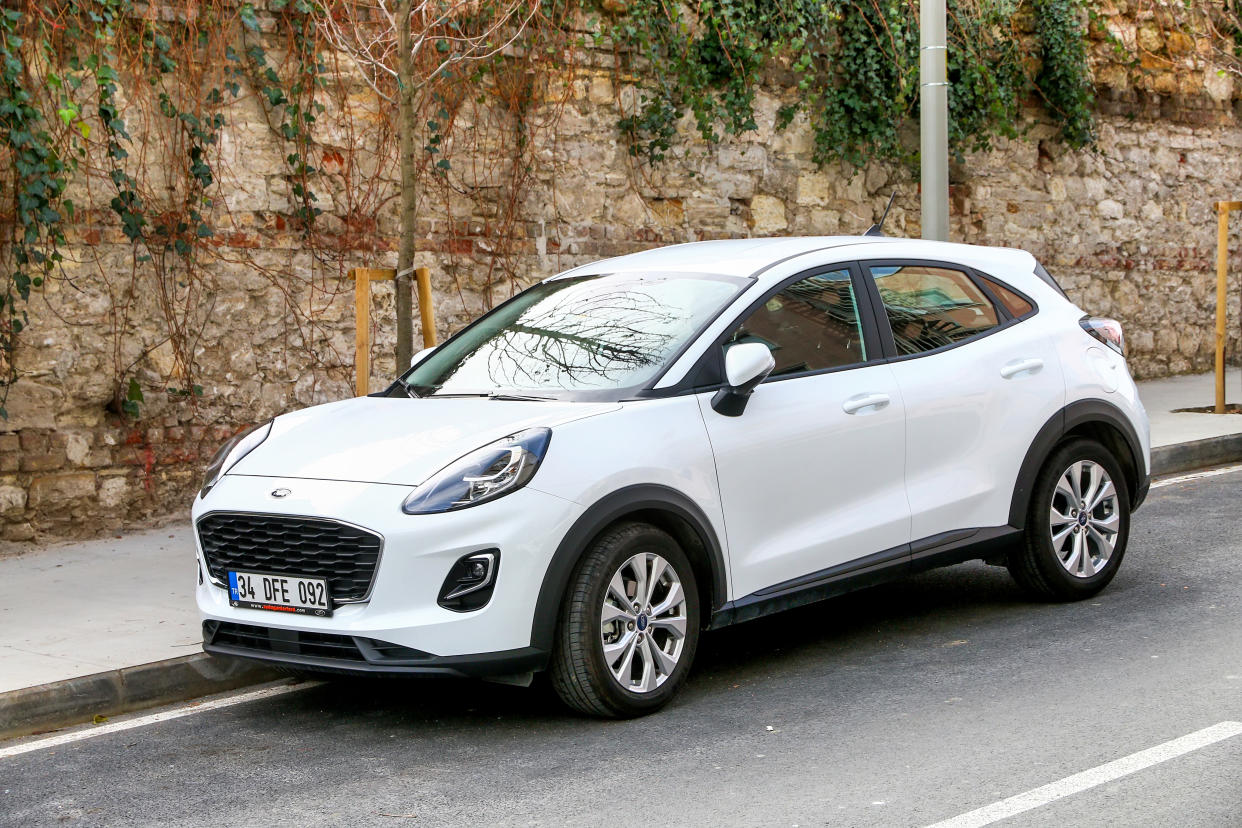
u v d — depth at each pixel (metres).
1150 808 4.08
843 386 5.95
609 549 5.12
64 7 8.67
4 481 8.67
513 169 11.06
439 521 4.86
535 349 6.03
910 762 4.61
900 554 6.06
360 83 10.17
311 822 4.34
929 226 10.52
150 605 7.05
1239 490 9.95
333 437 5.57
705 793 4.41
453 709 5.54
